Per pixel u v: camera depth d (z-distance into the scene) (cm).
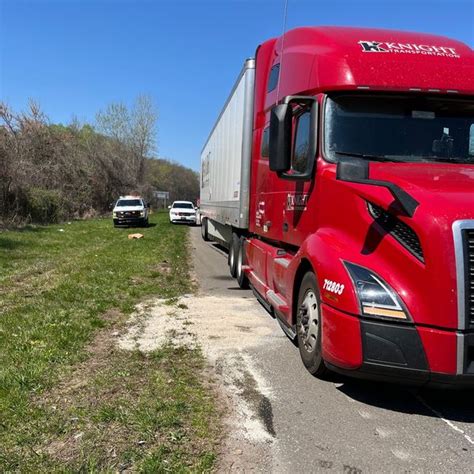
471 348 345
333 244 424
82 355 509
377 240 385
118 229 2653
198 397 412
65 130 4381
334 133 477
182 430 355
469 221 341
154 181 7894
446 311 342
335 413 393
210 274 1141
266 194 716
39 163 3334
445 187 385
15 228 2220
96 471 298
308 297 470
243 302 821
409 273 359
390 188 374
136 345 556
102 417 366
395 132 479
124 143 6334
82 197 4006
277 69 682
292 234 570
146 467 302
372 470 312
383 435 359
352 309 369
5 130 2744
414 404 413
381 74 475
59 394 409
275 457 324
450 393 437
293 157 545
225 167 1168
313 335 459
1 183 2488
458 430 369
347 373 386
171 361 504
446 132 482
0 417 362
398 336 354
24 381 425
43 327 597
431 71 484
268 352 545
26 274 1003
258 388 441
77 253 1412
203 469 304
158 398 406
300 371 485
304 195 524
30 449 321
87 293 820
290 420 379
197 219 3428
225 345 568
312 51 532
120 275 1019
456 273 339
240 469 309
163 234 2331
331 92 485
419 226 354
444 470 313
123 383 437
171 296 851
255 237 859
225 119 1190
